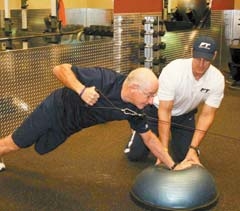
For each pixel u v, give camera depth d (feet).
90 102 7.57
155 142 8.73
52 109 8.69
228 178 10.23
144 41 16.42
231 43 21.30
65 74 7.88
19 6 18.93
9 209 8.68
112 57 15.55
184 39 18.76
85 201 9.04
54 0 16.34
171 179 8.45
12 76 12.19
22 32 17.69
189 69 9.44
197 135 9.86
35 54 12.75
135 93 7.68
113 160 11.28
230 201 9.04
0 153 9.50
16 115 12.54
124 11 15.69
